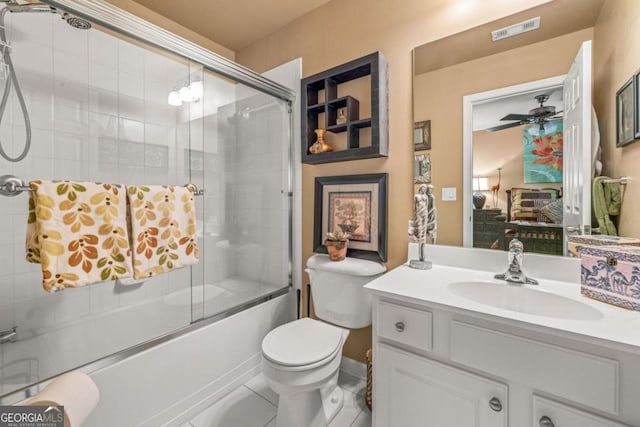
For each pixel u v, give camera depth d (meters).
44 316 1.52
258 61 2.30
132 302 1.76
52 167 1.58
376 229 1.65
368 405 1.49
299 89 2.03
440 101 1.44
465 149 1.37
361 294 1.51
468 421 0.90
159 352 1.34
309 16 1.97
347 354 1.81
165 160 1.99
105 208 1.23
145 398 1.28
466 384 0.90
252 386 1.70
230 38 2.28
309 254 2.02
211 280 2.10
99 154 1.74
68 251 1.12
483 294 1.15
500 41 1.29
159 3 1.88
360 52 1.72
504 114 1.28
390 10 1.60
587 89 1.10
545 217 1.19
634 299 0.83
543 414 0.78
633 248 0.88
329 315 1.61
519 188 1.25
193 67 1.82
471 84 1.36
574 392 0.74
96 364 1.17
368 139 1.69
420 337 0.99
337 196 1.83
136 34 1.42
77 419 0.78
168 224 1.44
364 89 1.71
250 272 2.22
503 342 0.84
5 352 1.40
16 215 1.47
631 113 0.98
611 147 1.04
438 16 1.45
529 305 1.07
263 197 2.21
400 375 1.04
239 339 1.71
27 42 1.47
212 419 1.43
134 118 1.86
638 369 0.67
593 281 0.94
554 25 1.17
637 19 0.96
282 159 2.11
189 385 1.45
